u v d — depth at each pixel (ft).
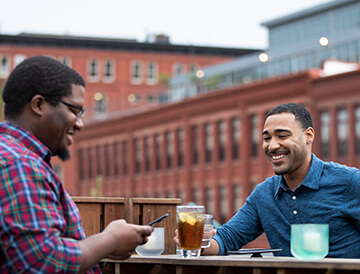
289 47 143.33
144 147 176.96
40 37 237.25
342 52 135.64
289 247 15.11
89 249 10.80
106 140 190.49
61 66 11.29
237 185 148.36
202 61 251.60
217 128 153.58
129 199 14.51
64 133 11.30
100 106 244.63
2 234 10.26
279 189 15.30
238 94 147.54
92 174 195.83
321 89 130.93
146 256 13.55
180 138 164.76
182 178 163.22
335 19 171.12
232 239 15.61
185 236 12.78
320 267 11.09
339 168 15.07
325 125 130.31
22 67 11.23
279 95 138.51
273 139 14.99
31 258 10.21
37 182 10.48
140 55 248.73
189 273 12.58
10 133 11.03
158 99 178.50
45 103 11.14
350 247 14.78
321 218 14.88
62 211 11.07
